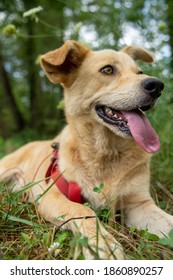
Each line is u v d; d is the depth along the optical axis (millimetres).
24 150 1032
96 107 709
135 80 677
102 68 712
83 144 706
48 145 919
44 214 655
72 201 679
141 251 517
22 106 3645
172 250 542
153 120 996
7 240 564
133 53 876
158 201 756
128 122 664
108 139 691
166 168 907
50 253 494
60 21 2309
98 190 619
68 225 586
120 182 685
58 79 751
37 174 838
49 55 719
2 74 2928
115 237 564
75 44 739
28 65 2805
